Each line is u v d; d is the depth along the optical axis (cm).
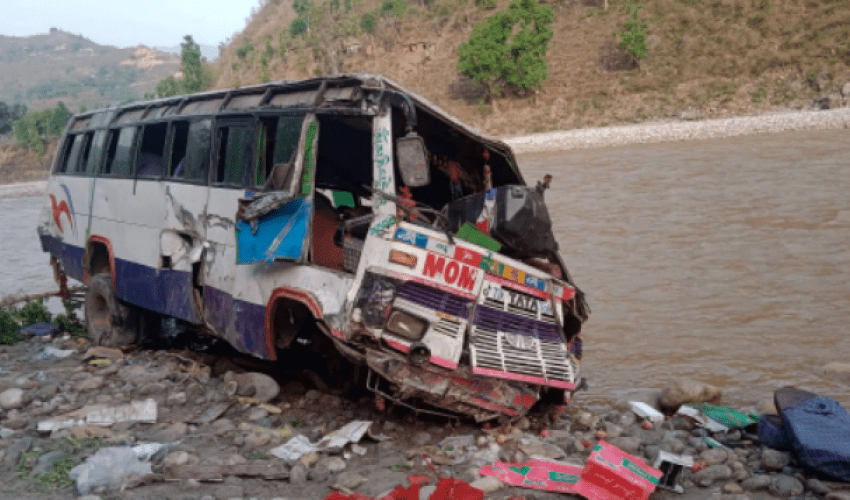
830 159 3484
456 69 9781
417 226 600
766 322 1138
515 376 621
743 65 8006
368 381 614
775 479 550
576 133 7412
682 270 1534
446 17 11119
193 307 808
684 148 5075
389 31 11112
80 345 1016
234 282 729
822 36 7838
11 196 7912
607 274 1541
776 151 4112
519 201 620
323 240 688
